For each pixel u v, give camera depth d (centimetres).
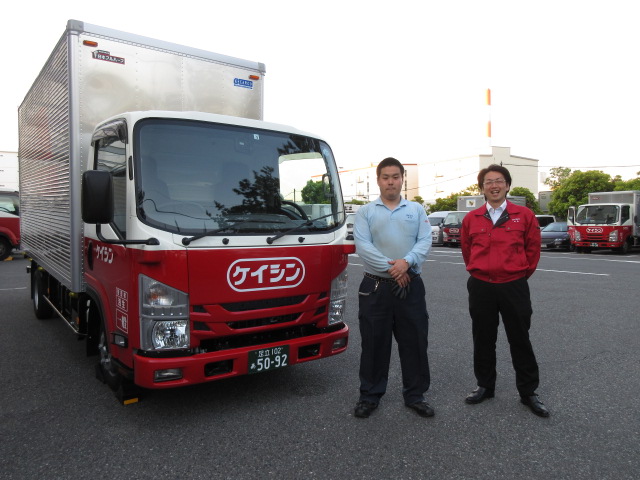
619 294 921
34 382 469
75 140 445
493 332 405
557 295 912
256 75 557
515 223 389
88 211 328
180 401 420
